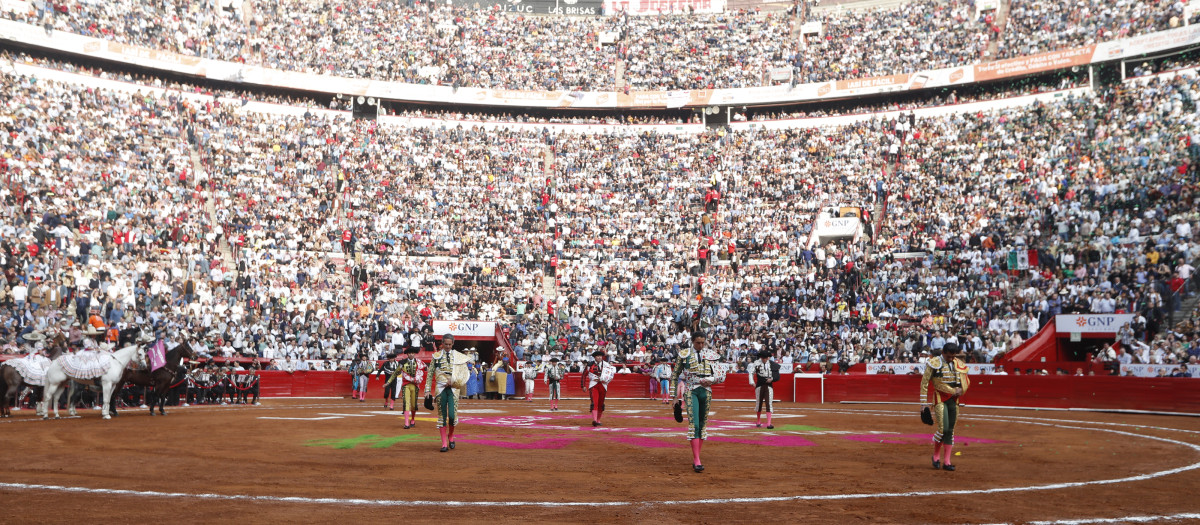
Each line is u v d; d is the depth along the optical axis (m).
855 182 46.75
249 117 48.69
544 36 57.22
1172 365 26.42
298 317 36.50
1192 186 35.47
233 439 15.70
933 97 50.75
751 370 20.55
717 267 44.34
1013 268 37.62
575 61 55.97
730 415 24.45
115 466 11.73
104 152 40.97
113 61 45.81
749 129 52.59
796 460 13.33
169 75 48.53
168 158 43.03
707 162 50.44
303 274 39.94
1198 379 24.48
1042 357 32.22
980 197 42.34
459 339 36.44
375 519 8.14
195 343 30.39
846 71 52.28
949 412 12.24
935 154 46.16
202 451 13.68
